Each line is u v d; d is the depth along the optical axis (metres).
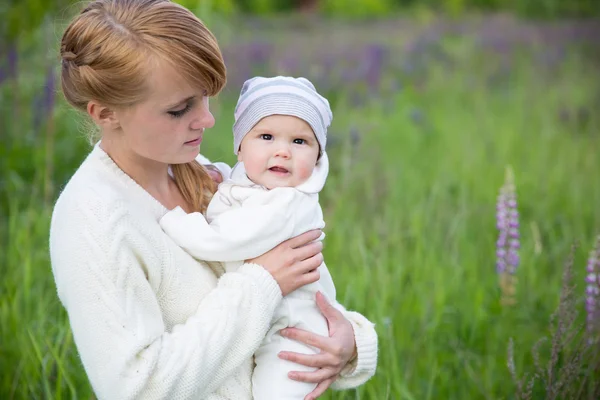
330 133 6.05
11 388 2.93
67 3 4.90
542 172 5.67
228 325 1.73
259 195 1.95
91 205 1.69
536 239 3.55
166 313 1.80
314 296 2.05
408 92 8.88
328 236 4.39
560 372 2.71
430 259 3.95
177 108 1.74
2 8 4.98
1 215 4.45
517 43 12.18
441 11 19.19
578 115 7.55
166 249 1.79
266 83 2.03
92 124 1.97
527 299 3.65
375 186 5.17
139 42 1.68
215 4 8.60
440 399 3.09
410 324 3.42
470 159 6.04
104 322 1.66
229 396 1.84
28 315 3.15
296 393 1.91
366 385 2.92
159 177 1.93
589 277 2.91
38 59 5.61
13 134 5.23
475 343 3.41
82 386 2.90
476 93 8.78
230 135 6.44
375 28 15.47
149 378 1.64
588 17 16.98
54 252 1.74
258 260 1.88
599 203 5.03
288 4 20.69
